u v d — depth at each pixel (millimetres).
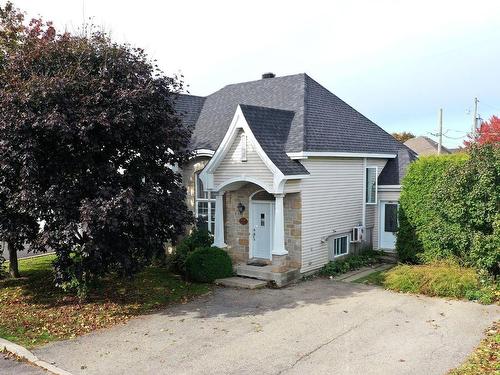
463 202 13648
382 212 19453
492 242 12938
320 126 17203
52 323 11195
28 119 10391
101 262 11828
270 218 16656
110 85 11469
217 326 10992
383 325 10781
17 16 15125
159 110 12492
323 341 9844
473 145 14195
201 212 18406
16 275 15547
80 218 10836
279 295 13820
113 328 10930
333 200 17281
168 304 12977
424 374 8125
